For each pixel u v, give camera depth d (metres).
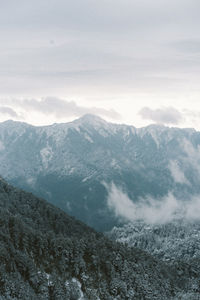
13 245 197.62
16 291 170.12
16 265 183.38
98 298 199.62
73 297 190.38
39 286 181.38
